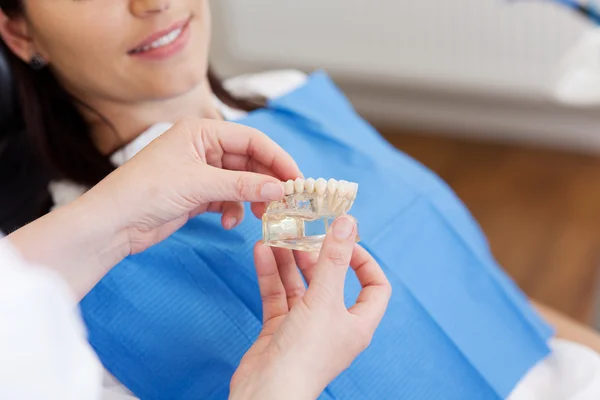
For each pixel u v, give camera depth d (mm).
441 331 965
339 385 868
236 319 873
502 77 2385
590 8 1230
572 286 2057
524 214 2314
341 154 1102
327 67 2562
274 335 645
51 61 1010
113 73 990
